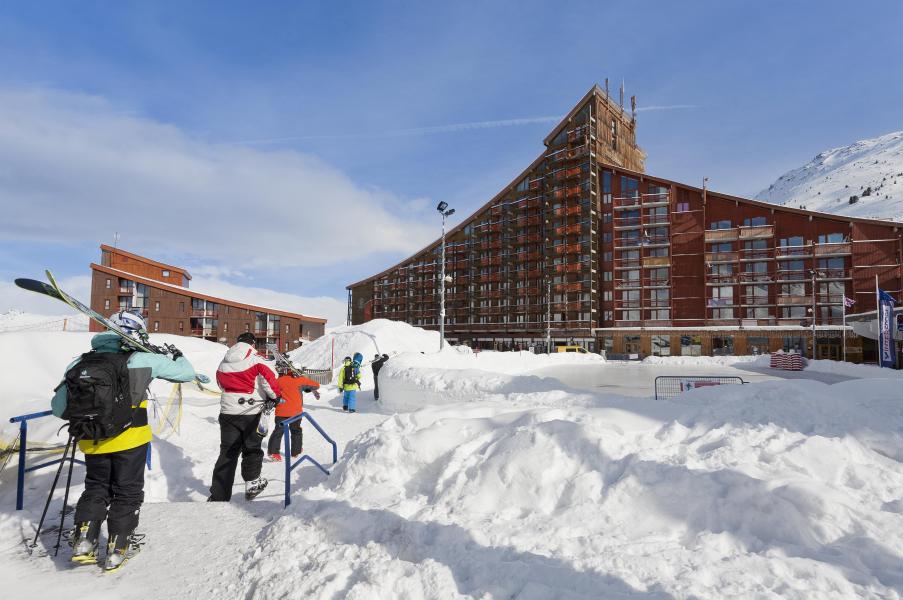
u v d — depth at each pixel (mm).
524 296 67125
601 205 61656
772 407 4859
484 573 2588
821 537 2768
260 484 4852
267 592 2664
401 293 81625
